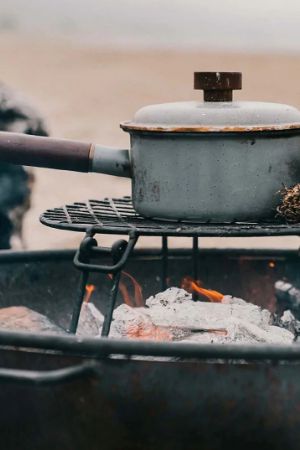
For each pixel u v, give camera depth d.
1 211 3.38
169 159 1.89
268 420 1.59
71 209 2.16
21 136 2.06
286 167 1.90
